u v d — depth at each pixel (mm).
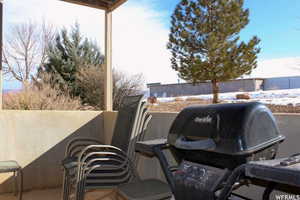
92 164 2090
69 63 8266
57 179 3480
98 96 7988
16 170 2648
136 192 1667
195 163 1247
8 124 3225
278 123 1580
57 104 7348
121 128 2576
